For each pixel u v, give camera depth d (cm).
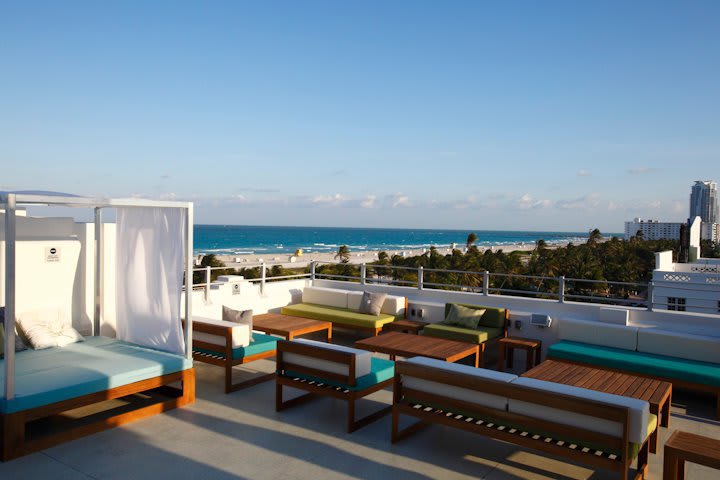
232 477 328
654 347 554
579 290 3778
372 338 629
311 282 956
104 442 385
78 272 600
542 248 6122
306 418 443
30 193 429
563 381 436
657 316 622
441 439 401
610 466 291
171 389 510
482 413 345
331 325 724
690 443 288
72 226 602
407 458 363
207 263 3359
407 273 3775
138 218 542
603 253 5369
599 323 600
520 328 685
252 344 547
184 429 414
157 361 462
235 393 515
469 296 776
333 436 402
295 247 9050
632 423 284
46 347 512
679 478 305
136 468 340
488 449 383
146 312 535
